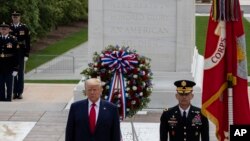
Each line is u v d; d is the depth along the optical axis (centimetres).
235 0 1956
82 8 7956
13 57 3183
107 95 2284
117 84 2286
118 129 1719
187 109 1755
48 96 3388
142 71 2302
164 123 1759
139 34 2925
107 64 2308
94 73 2317
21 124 2648
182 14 2897
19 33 3291
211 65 1973
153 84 2809
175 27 2916
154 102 2883
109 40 2936
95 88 1683
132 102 2280
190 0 2897
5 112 2838
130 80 2288
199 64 3422
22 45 3291
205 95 1977
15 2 5078
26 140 2419
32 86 3675
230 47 1969
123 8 2912
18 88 3291
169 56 2933
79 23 8600
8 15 5134
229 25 1969
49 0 5909
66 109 2919
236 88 1975
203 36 7038
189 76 2916
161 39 2925
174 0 2897
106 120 1700
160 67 2936
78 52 6016
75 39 7144
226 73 1977
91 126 1700
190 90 1730
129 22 2922
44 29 5994
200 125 1744
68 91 3538
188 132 1742
